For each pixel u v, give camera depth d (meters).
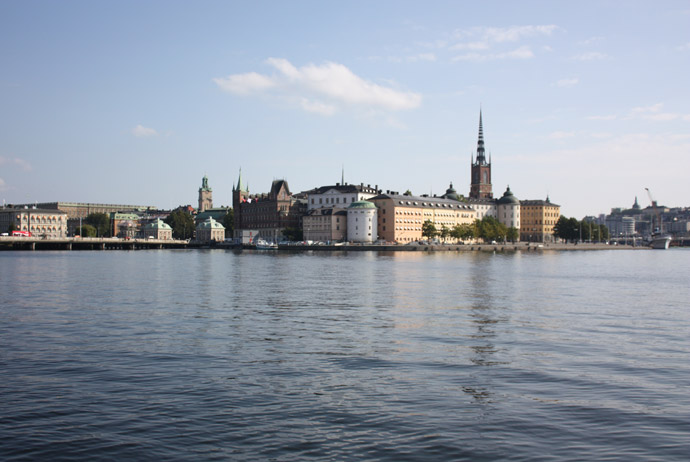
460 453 24.00
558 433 26.08
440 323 54.03
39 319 55.47
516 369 36.59
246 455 23.81
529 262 183.12
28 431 26.19
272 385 32.88
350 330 49.94
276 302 69.31
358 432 26.11
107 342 44.34
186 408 29.02
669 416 28.16
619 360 39.22
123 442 25.05
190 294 77.75
